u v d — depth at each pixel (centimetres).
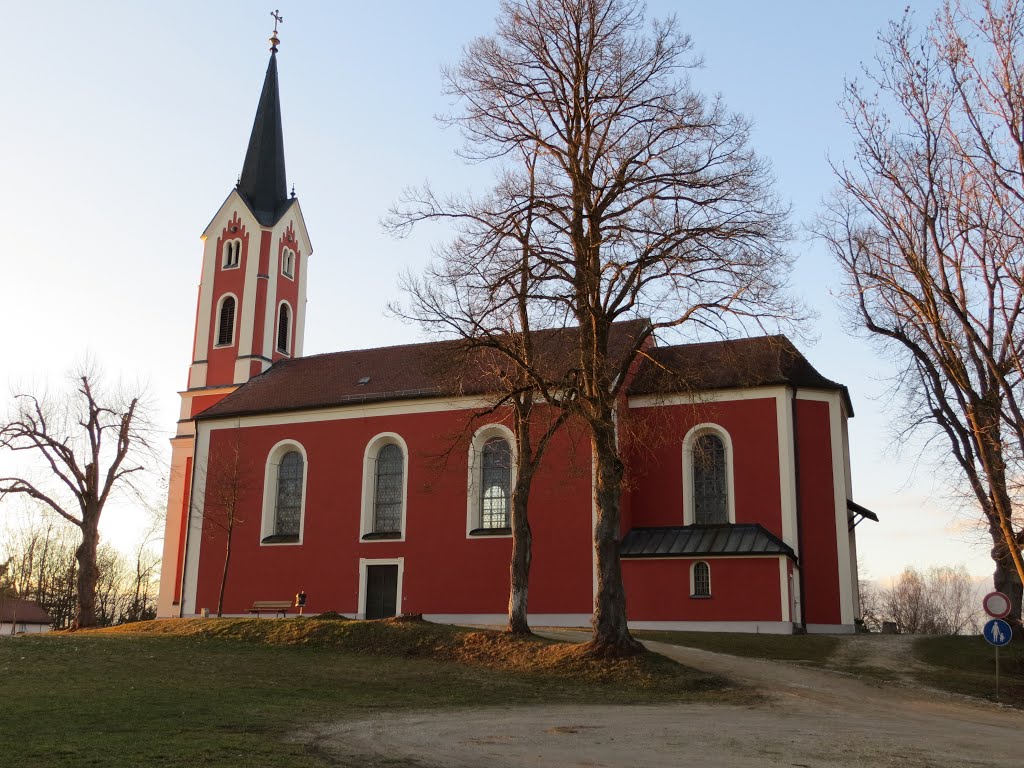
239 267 5744
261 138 6134
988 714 2114
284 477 4675
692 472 4012
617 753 1443
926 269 2564
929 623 9462
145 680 2283
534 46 2848
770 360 4022
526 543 3062
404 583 4219
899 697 2325
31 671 2366
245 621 3394
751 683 2447
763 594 3622
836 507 3834
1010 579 3219
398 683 2423
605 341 2761
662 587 3762
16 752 1325
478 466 4222
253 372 5497
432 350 3055
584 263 2723
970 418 2536
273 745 1440
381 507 4422
